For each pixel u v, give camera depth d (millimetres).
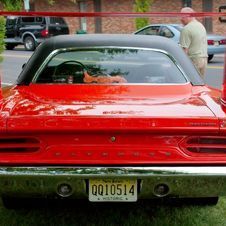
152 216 4180
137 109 3518
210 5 27062
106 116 3287
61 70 4488
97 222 4066
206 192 3361
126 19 29375
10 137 3312
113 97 3889
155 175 3262
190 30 8516
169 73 4422
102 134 3293
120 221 4082
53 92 4070
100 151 3305
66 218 4141
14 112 3463
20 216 4172
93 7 30203
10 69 16922
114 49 4609
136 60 4531
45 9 30984
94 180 3314
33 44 24969
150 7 26969
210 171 3279
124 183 3332
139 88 4172
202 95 4027
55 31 24797
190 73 4441
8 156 3318
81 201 4434
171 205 4387
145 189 3326
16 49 26375
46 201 4449
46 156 3316
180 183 3311
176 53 4578
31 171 3266
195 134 3314
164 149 3316
